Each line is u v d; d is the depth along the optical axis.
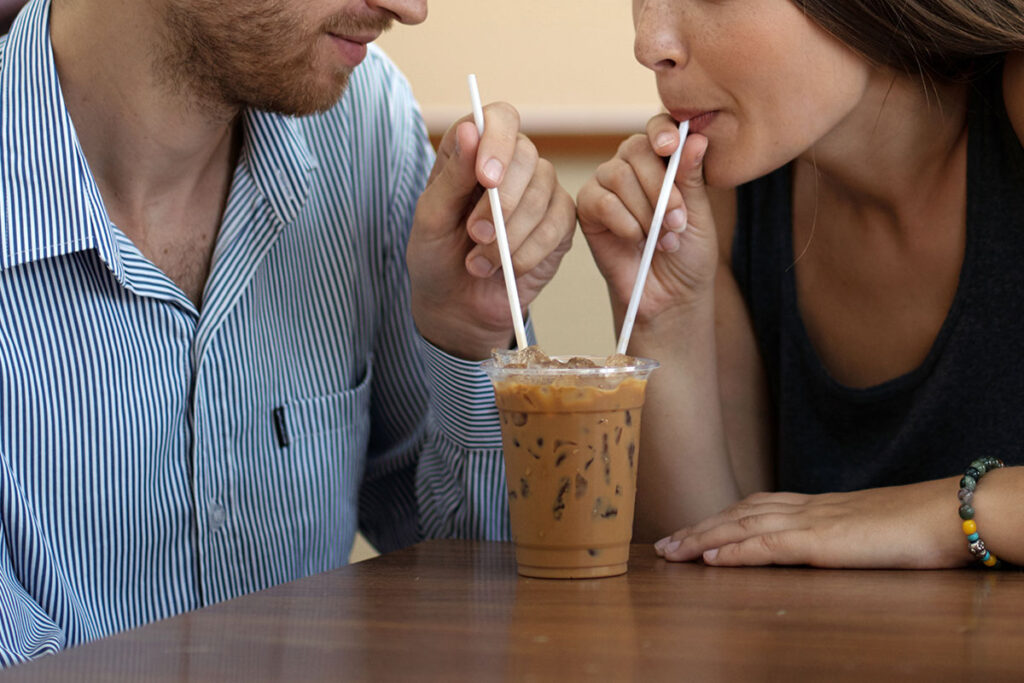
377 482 1.60
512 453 1.16
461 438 1.39
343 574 1.18
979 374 1.38
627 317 1.24
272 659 1.00
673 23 1.29
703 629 1.03
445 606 1.09
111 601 1.36
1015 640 1.00
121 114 1.34
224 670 0.98
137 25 1.31
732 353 1.52
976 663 0.96
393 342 1.53
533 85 2.21
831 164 1.40
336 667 0.98
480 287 1.32
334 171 1.47
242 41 1.30
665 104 1.32
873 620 1.04
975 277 1.38
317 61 1.33
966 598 1.08
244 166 1.41
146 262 1.35
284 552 1.44
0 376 1.30
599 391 1.13
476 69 2.23
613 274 1.38
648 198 1.33
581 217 1.37
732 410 1.53
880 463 1.43
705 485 1.42
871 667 0.96
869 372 1.46
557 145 2.20
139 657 1.01
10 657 1.23
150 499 1.37
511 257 1.29
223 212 1.42
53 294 1.32
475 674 0.97
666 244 1.35
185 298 1.37
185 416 1.39
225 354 1.40
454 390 1.36
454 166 1.25
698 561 1.21
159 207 1.39
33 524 1.30
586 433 1.14
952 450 1.41
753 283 1.52
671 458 1.41
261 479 1.43
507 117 1.25
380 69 1.54
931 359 1.40
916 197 1.40
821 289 1.48
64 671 0.99
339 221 1.48
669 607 1.08
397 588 1.14
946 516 1.17
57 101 1.33
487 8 2.21
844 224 1.45
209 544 1.40
